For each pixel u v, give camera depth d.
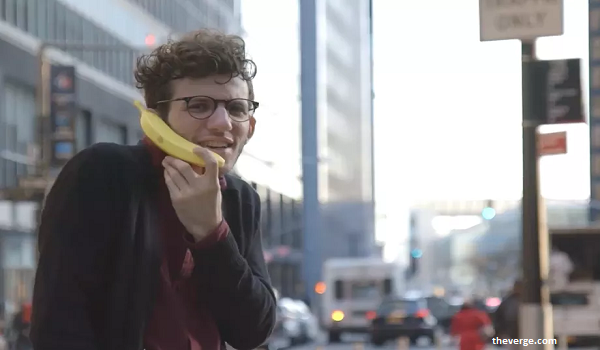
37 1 42.22
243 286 2.75
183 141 2.65
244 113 2.83
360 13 129.25
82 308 2.58
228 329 2.84
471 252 132.12
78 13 46.25
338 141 109.56
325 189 96.19
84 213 2.59
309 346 41.19
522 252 10.71
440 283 159.50
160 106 2.80
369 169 133.88
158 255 2.66
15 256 39.59
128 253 2.62
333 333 44.78
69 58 45.12
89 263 2.59
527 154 10.58
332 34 109.31
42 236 2.62
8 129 39.50
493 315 17.78
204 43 2.78
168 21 58.47
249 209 3.01
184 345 2.70
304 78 94.19
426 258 166.62
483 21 10.33
